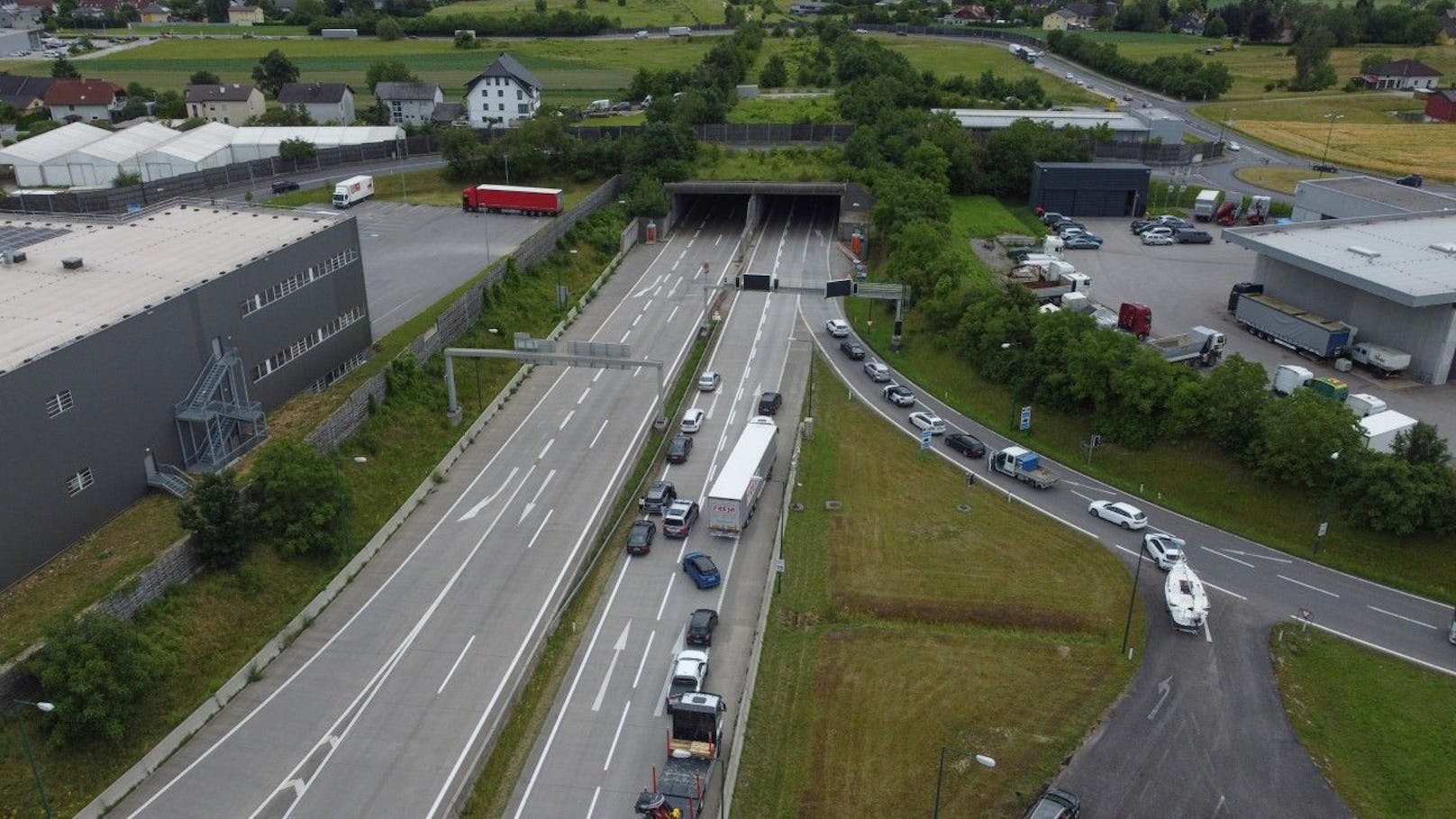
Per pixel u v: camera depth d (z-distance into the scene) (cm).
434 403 8050
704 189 13512
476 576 6191
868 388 8919
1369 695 5144
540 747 4841
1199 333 8462
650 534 6469
